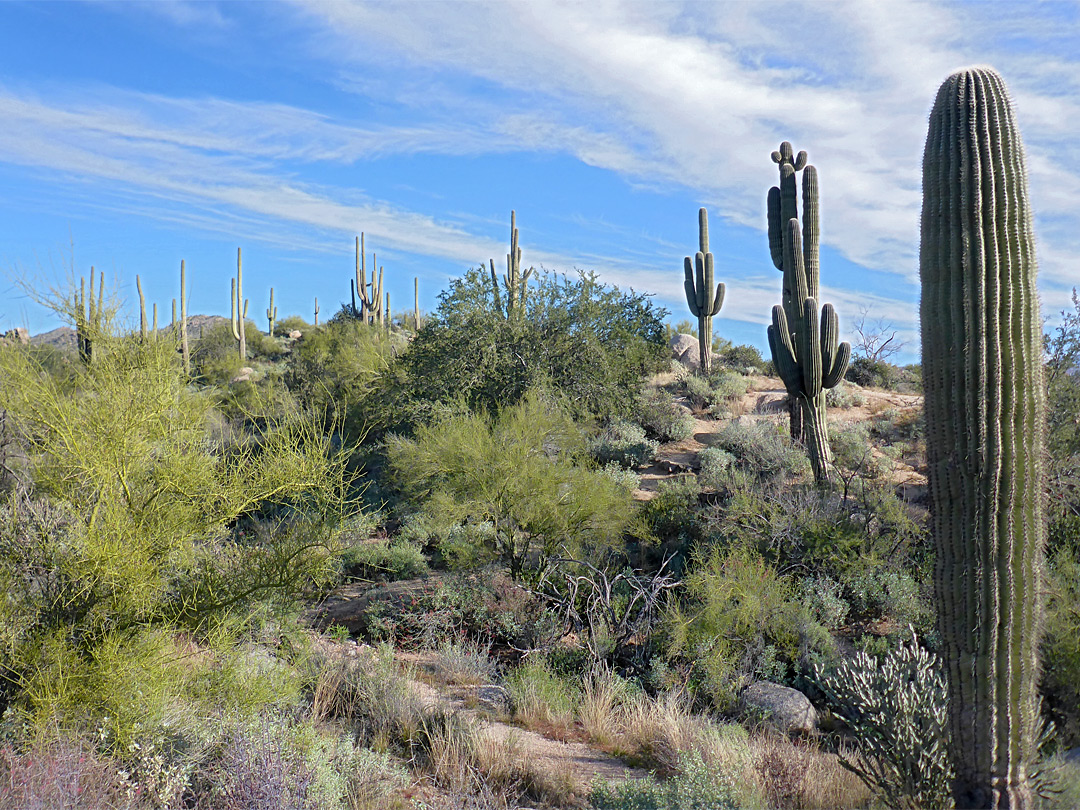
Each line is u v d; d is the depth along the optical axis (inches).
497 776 223.3
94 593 205.2
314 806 183.6
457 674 331.0
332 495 239.3
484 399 716.0
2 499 225.1
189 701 206.8
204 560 226.7
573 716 295.4
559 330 731.4
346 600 441.7
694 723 266.7
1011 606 179.0
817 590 374.9
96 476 212.1
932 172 196.2
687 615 353.1
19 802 154.2
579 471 437.4
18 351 215.5
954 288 187.2
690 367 1048.2
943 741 194.9
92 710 191.8
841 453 652.7
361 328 1101.7
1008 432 180.5
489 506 429.4
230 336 1621.6
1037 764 185.8
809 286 585.9
